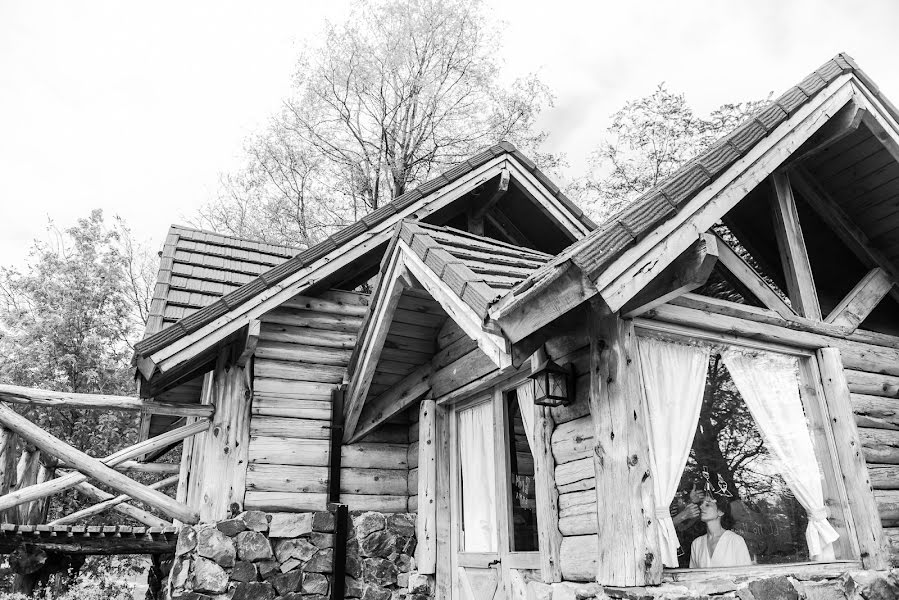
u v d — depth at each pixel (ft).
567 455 13.15
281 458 20.29
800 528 13.71
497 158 23.79
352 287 23.68
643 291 12.02
